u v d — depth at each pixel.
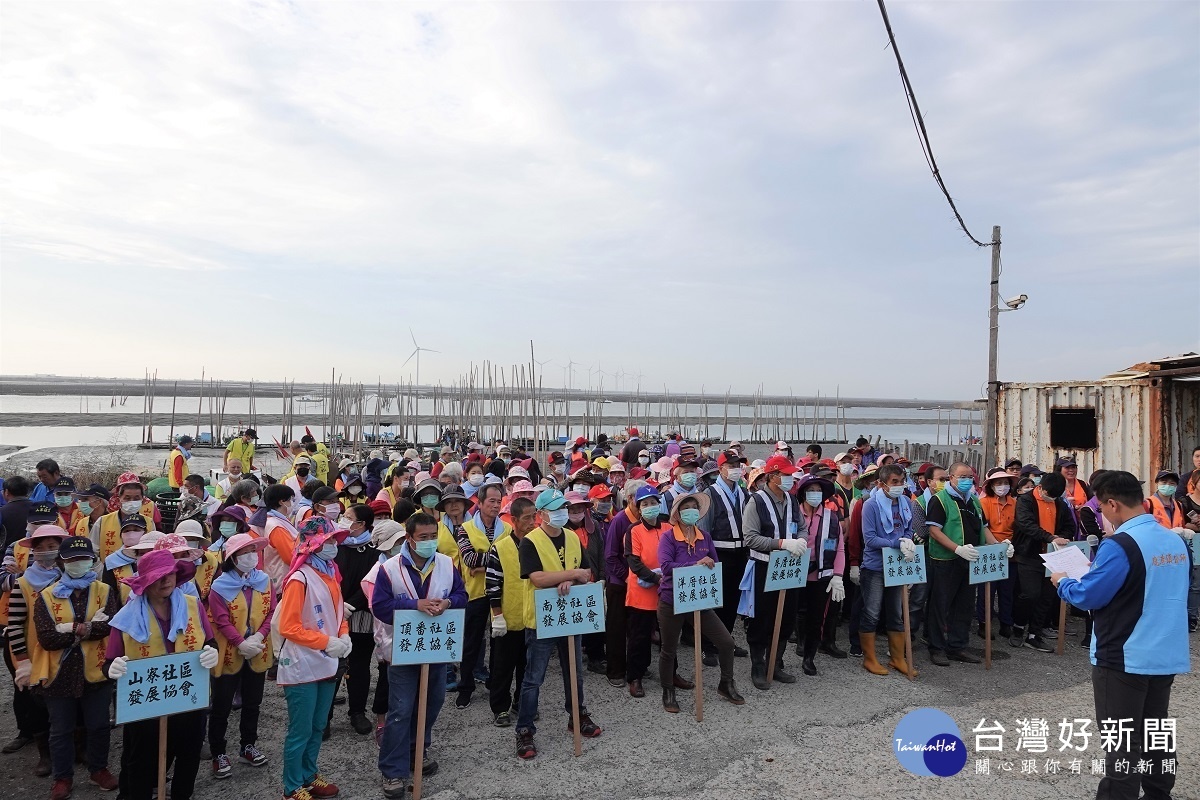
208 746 5.54
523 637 6.00
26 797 4.93
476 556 6.43
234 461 11.38
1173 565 4.31
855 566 7.84
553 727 5.97
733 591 7.62
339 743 5.75
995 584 8.78
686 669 7.42
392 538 5.56
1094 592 4.36
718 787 4.93
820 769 5.19
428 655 4.86
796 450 43.66
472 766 5.26
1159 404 11.42
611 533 7.11
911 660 7.15
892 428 108.62
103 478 19.92
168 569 4.56
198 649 4.69
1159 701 4.34
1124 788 4.39
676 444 13.62
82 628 4.75
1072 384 12.57
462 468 10.78
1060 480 8.03
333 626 4.82
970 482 7.70
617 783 4.99
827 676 7.17
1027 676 7.24
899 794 4.84
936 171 8.34
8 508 7.50
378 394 44.28
